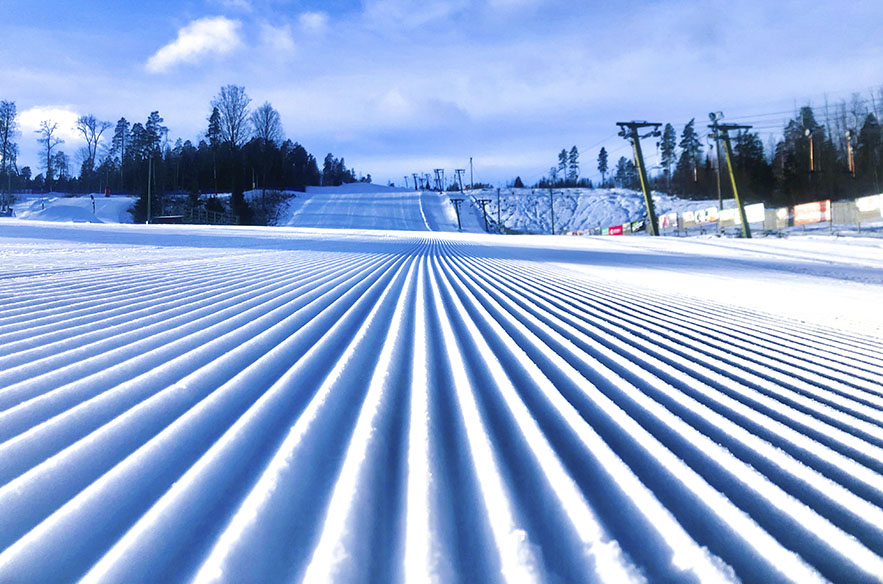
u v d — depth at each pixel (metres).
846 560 1.37
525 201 85.88
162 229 24.72
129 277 6.50
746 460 1.96
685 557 1.33
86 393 2.40
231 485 1.63
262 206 69.69
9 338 3.35
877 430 2.37
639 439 2.09
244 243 16.00
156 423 2.09
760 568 1.31
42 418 2.10
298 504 1.53
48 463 1.73
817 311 6.01
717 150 44.00
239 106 82.44
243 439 1.96
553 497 1.60
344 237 22.64
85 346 3.21
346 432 2.04
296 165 96.88
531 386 2.74
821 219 30.83
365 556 1.29
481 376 2.89
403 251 14.98
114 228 23.66
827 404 2.72
